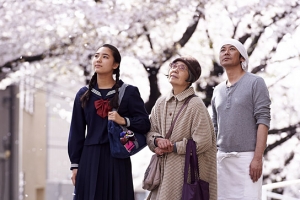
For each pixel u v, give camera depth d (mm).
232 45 6941
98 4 12758
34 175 30438
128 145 6047
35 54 13711
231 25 12781
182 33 13055
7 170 24703
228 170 6816
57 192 36594
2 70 14164
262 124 6660
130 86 6328
